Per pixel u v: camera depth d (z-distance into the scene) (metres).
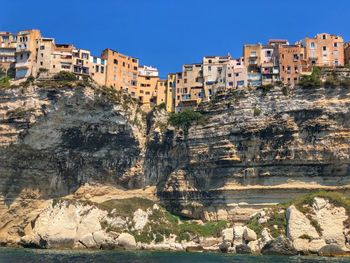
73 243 86.19
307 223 78.75
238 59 120.88
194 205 100.94
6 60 111.94
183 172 103.38
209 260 65.88
